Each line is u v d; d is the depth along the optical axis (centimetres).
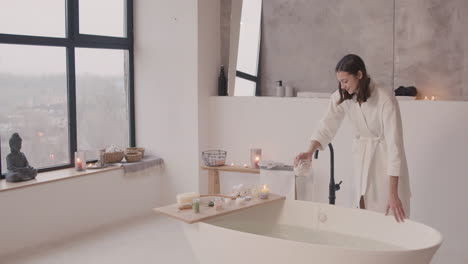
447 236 384
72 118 478
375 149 313
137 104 530
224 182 496
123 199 486
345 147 419
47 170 459
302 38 565
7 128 435
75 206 443
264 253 265
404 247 286
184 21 487
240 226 329
